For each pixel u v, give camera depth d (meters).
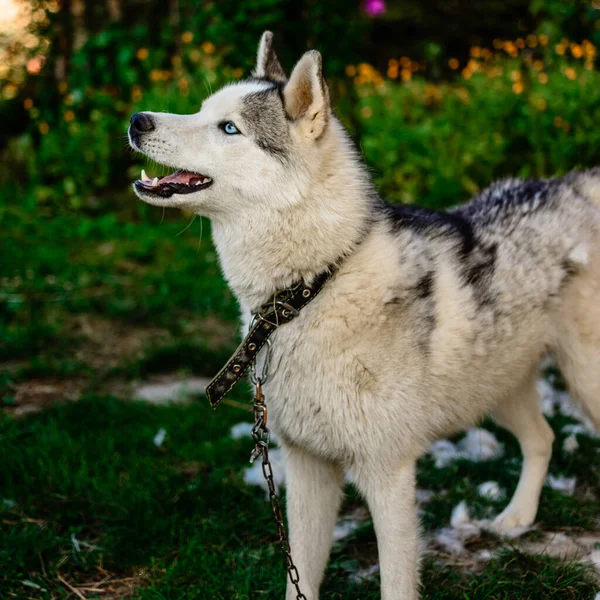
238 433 4.03
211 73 7.86
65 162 8.85
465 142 7.51
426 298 2.61
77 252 7.49
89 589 2.83
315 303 2.53
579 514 3.21
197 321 5.95
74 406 4.30
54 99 9.55
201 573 2.87
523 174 7.17
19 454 3.63
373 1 7.93
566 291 2.95
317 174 2.58
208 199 2.67
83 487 3.42
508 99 7.46
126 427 4.09
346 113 7.61
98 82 8.86
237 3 7.16
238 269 2.68
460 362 2.68
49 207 8.85
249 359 2.60
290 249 2.57
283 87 2.70
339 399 2.51
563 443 3.75
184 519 3.21
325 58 7.20
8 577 2.82
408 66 9.63
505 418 3.25
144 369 5.00
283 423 2.63
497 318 2.77
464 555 3.01
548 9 8.55
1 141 10.52
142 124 2.70
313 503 2.72
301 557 2.69
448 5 13.39
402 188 7.68
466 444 3.87
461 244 2.79
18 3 10.45
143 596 2.72
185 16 9.13
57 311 6.02
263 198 2.60
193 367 5.05
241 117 2.65
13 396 4.61
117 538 3.04
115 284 6.64
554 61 8.18
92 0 10.13
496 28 13.39
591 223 3.04
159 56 8.90
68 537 3.09
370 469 2.57
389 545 2.56
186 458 3.79
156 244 7.77
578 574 2.74
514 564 2.88
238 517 3.26
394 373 2.51
